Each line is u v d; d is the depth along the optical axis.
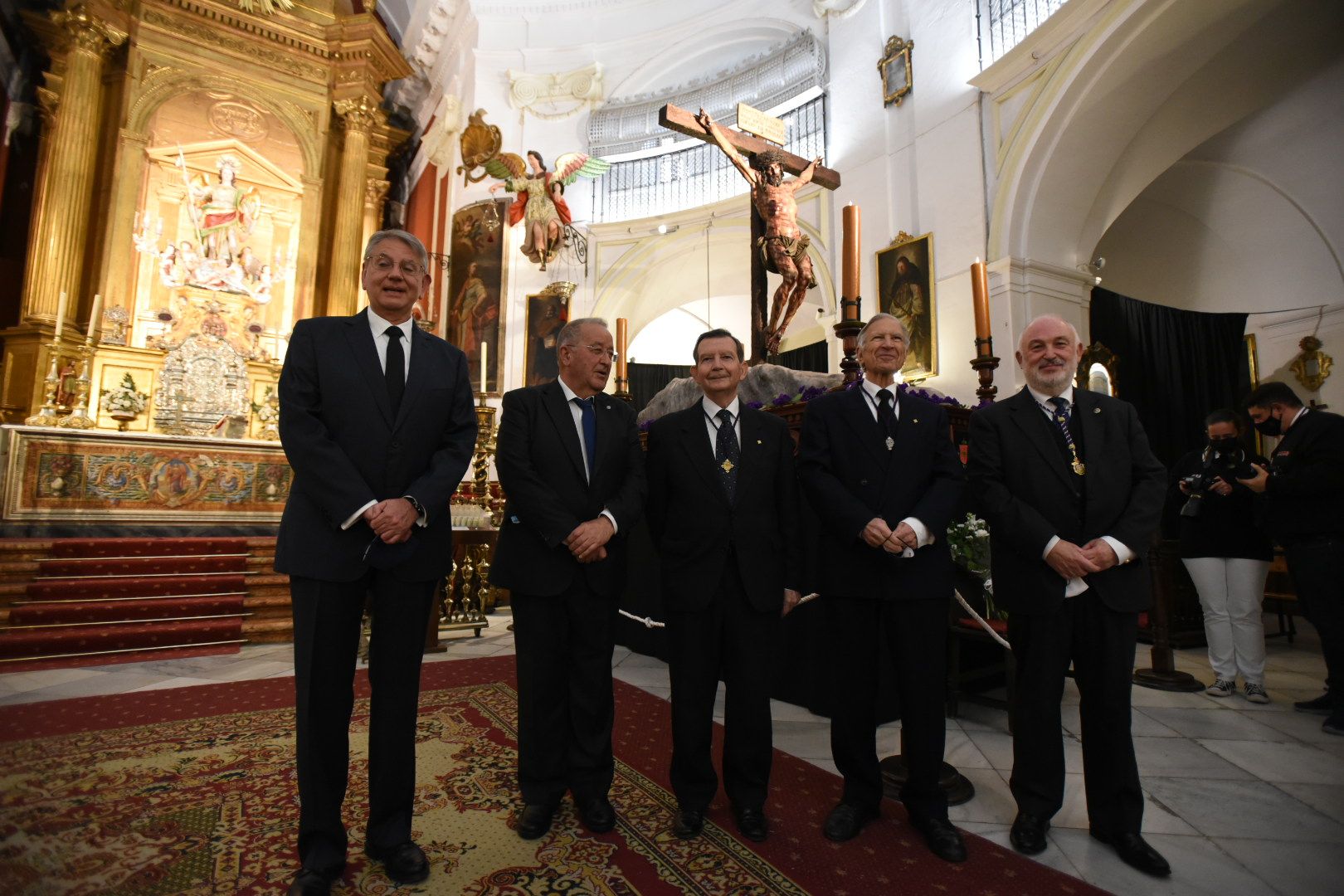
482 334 10.21
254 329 9.49
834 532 1.96
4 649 4.15
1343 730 2.77
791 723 2.89
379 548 1.64
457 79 11.51
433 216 11.59
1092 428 1.93
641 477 2.14
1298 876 1.70
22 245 9.76
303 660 1.62
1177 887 1.65
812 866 1.73
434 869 1.70
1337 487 2.91
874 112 7.88
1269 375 6.36
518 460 2.00
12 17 9.66
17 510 5.75
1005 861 1.77
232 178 9.66
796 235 4.71
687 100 10.20
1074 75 5.64
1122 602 1.81
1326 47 5.42
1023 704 1.90
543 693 1.95
